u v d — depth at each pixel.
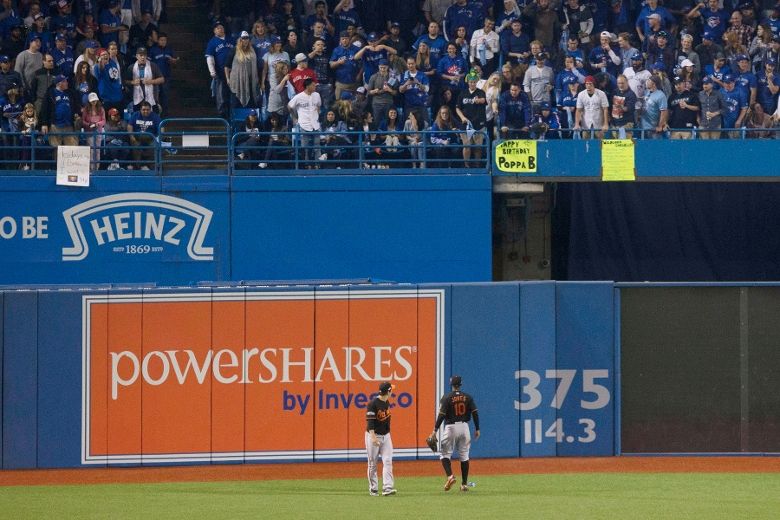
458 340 77.88
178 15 111.81
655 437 78.69
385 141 97.06
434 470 73.75
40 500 62.44
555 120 97.69
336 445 77.38
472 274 92.06
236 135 92.88
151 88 98.06
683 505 58.19
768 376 78.56
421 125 96.75
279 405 77.19
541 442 78.38
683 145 93.75
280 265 91.56
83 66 96.19
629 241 104.00
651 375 78.75
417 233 92.19
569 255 103.94
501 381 78.19
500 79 97.75
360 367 77.50
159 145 92.50
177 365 76.88
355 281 83.44
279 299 77.31
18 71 96.38
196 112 107.38
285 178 91.75
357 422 77.62
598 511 55.94
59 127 95.38
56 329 76.56
